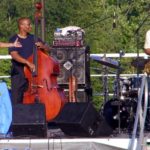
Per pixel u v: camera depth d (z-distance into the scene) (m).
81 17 54.88
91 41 50.56
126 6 54.12
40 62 18.25
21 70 18.50
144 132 16.52
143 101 16.70
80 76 20.66
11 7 58.09
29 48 18.72
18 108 16.62
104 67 21.64
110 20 53.06
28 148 16.12
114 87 20.59
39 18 18.88
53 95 17.89
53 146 16.12
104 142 16.14
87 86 20.78
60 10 53.94
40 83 18.11
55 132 17.03
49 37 48.75
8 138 16.17
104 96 21.31
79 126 16.31
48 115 17.73
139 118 16.06
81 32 20.86
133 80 19.39
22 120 16.47
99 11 55.69
